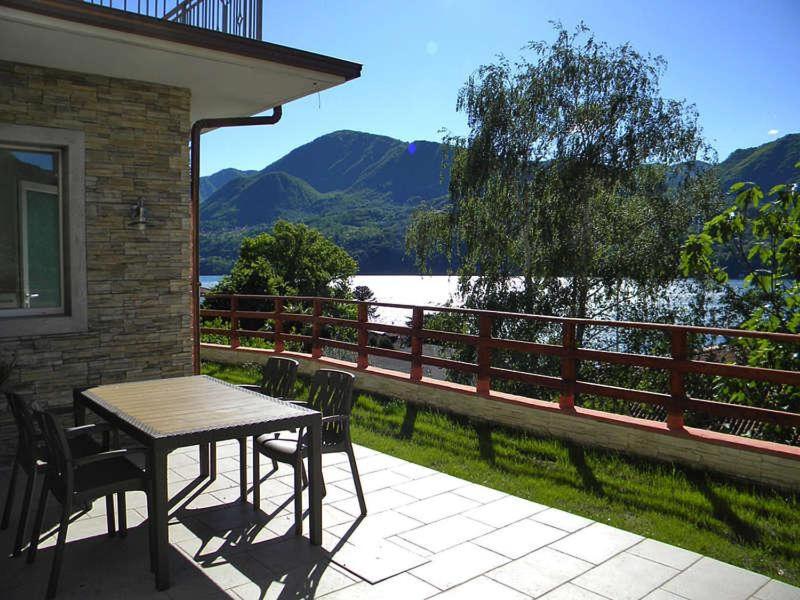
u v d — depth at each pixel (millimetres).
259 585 3004
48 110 4871
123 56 4551
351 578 3084
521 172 14297
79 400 3982
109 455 3066
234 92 5648
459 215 14758
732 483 4426
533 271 13891
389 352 7301
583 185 13617
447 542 3514
